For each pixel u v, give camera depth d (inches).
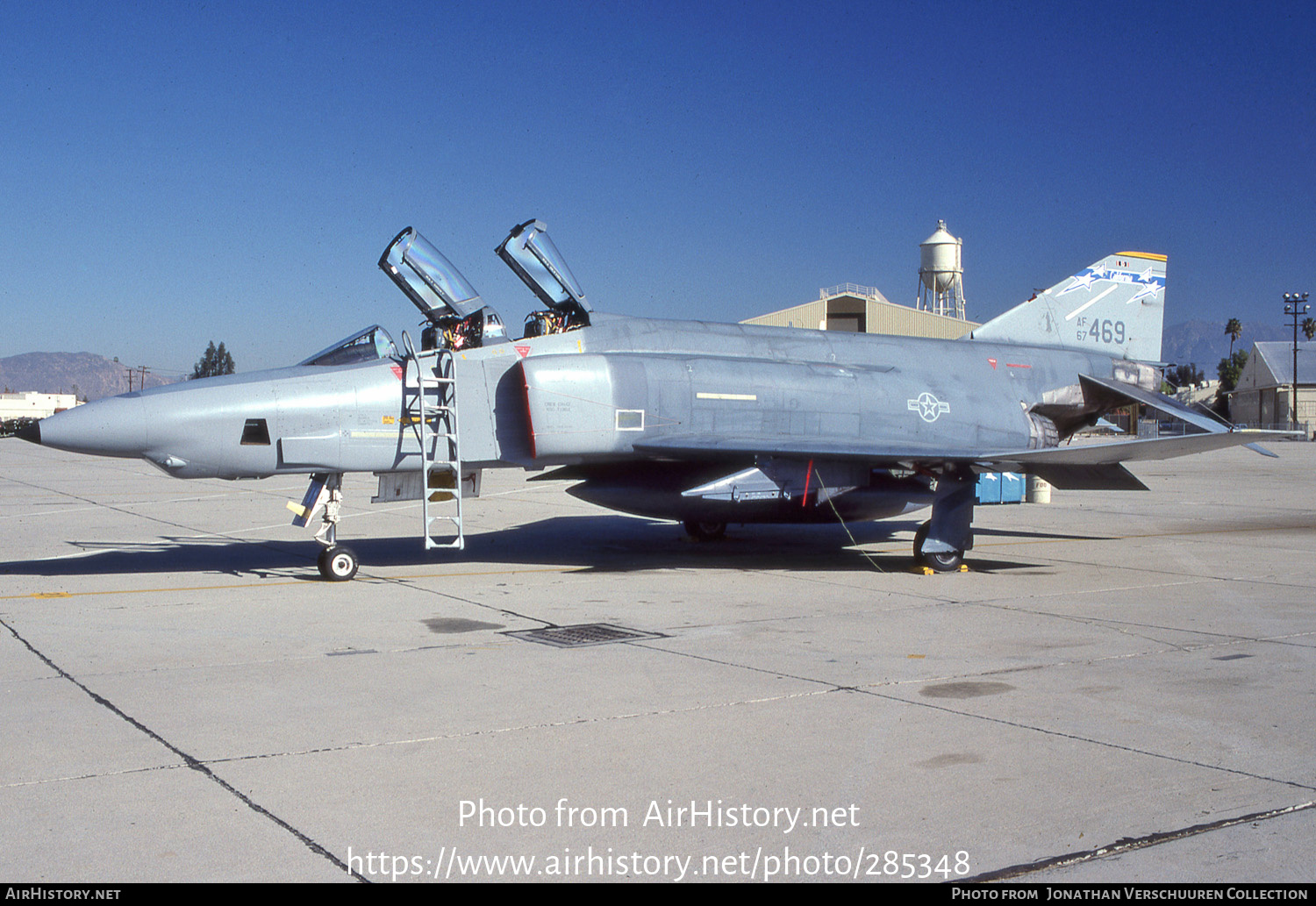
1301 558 507.2
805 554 519.8
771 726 216.4
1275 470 1322.6
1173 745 203.6
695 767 191.5
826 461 474.0
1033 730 213.6
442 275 457.4
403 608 362.6
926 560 455.5
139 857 151.9
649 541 576.1
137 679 257.4
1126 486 517.3
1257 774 187.6
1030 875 147.2
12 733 211.0
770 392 493.0
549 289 486.3
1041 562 492.4
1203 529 648.4
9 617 343.9
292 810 169.9
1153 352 657.6
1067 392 593.9
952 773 188.1
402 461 438.9
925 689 246.7
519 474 1282.0
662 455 473.4
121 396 400.8
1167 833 161.2
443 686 250.5
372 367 441.4
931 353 562.3
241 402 410.9
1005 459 441.4
